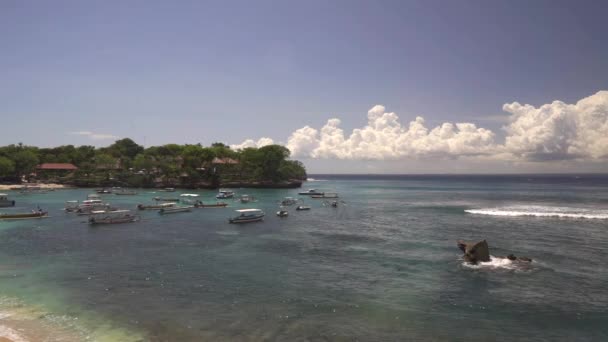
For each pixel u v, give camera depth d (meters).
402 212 89.00
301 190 177.88
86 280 33.38
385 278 34.69
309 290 31.19
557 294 30.64
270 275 35.47
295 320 25.14
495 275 35.59
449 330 24.02
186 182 175.38
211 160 178.62
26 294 29.58
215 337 22.53
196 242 51.72
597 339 23.14
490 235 56.28
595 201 111.81
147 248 47.41
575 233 57.41
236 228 64.88
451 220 73.50
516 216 78.44
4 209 90.38
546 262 40.31
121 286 31.81
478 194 154.88
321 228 64.75
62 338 22.00
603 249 46.47
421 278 34.69
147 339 22.14
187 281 33.41
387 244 50.25
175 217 79.38
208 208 97.31
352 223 70.81
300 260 41.38
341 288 31.75
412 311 26.94
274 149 188.38
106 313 25.91
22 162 173.12
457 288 31.91
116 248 47.28
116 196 134.12
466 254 41.06
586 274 35.94
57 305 27.30
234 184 183.00
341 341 22.28
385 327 24.28
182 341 21.95
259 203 112.69
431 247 48.19
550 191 168.75
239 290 31.06
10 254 43.53
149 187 176.38
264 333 23.17
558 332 24.02
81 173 184.88
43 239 53.28
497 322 25.30
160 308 26.95
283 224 69.88
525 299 29.48
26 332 22.73
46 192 146.25
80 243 50.47
